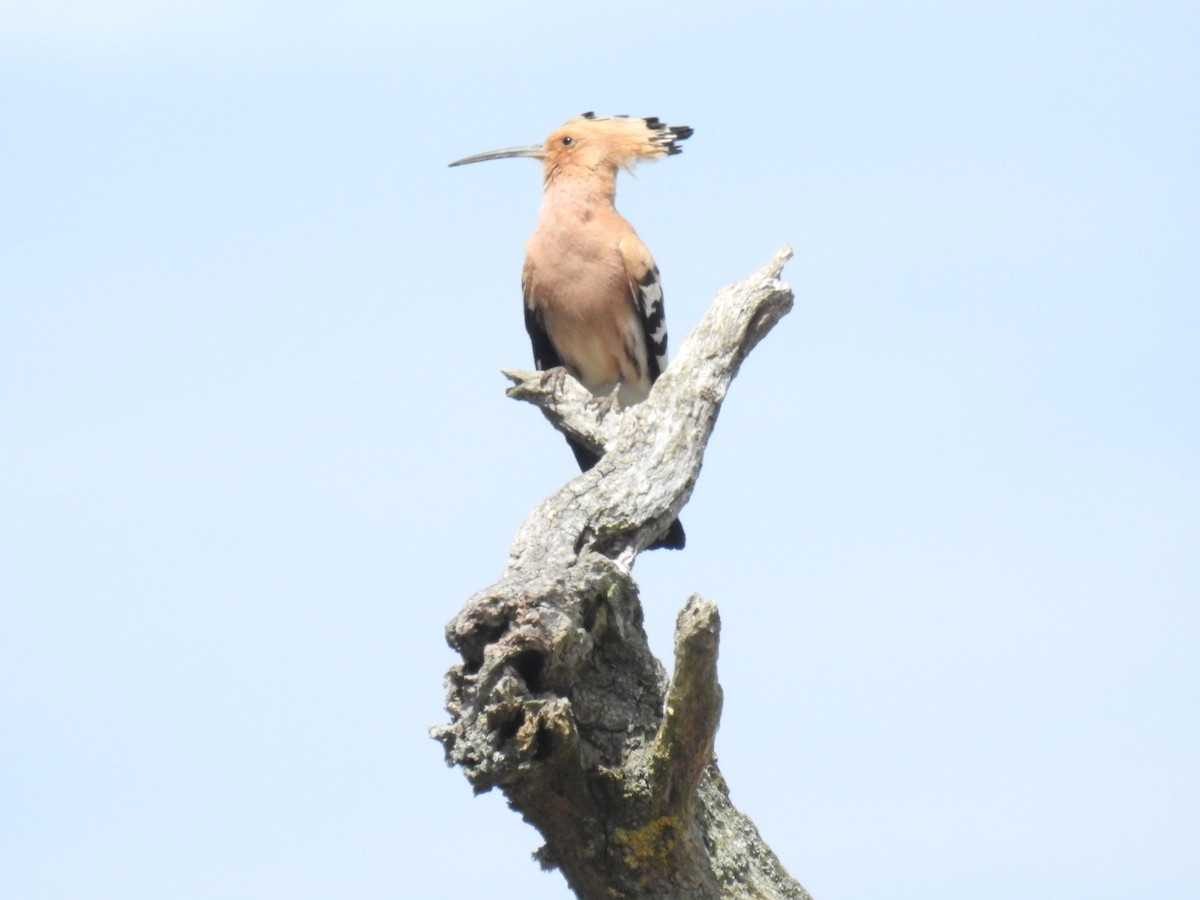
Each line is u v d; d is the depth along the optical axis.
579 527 10.81
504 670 8.70
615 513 10.93
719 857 9.80
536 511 10.90
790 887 10.13
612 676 9.49
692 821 9.41
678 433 11.34
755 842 10.20
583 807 9.27
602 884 9.45
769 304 11.94
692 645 8.35
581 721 9.31
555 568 9.38
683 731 8.77
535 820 9.43
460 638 8.86
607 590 9.26
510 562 10.62
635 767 9.20
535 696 8.85
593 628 9.33
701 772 9.09
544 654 8.84
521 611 8.80
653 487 11.05
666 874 9.38
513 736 8.77
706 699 8.62
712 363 11.68
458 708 8.98
